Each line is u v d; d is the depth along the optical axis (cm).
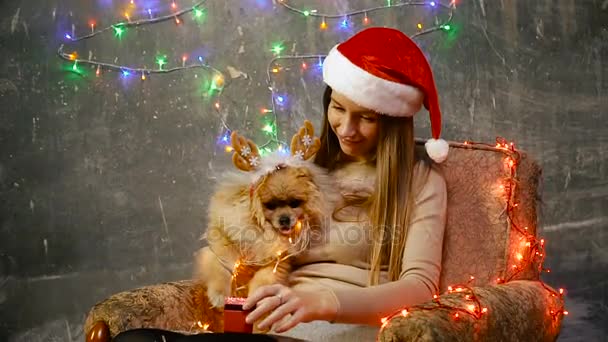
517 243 181
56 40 332
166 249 332
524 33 323
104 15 331
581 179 322
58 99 333
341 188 187
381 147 182
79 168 334
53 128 334
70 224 334
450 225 186
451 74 321
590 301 315
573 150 322
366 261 181
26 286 332
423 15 320
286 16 326
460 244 184
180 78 331
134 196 334
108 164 334
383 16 322
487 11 322
